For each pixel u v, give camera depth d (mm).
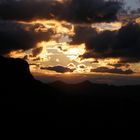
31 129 148125
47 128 155500
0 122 146125
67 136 153250
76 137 154750
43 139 143375
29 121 155875
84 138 152750
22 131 144000
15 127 145875
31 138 140125
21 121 153750
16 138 136750
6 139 133875
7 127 143375
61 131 155125
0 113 155125
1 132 137875
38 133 147250
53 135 148875
